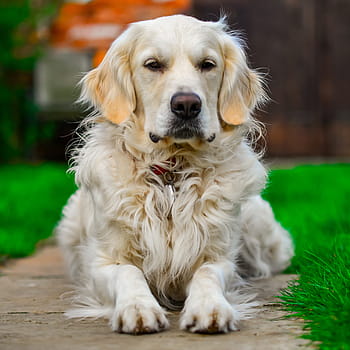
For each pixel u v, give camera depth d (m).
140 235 3.91
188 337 3.09
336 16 17.66
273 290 4.43
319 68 17.78
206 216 3.97
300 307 3.58
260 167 4.27
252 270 5.04
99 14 17.12
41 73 17.66
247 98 4.47
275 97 17.78
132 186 3.95
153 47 4.02
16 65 16.45
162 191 4.02
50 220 8.73
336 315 3.12
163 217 3.97
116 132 4.14
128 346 2.93
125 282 3.53
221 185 4.04
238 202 4.06
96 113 4.44
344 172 13.27
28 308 3.92
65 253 5.17
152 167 4.05
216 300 3.29
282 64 17.70
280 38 17.62
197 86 3.91
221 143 4.12
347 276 3.72
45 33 17.33
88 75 4.43
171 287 4.05
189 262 3.93
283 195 10.46
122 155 4.05
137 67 4.10
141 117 4.12
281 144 17.89
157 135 3.92
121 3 16.89
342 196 9.84
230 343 2.96
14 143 17.42
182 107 3.80
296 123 17.88
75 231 4.95
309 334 3.07
